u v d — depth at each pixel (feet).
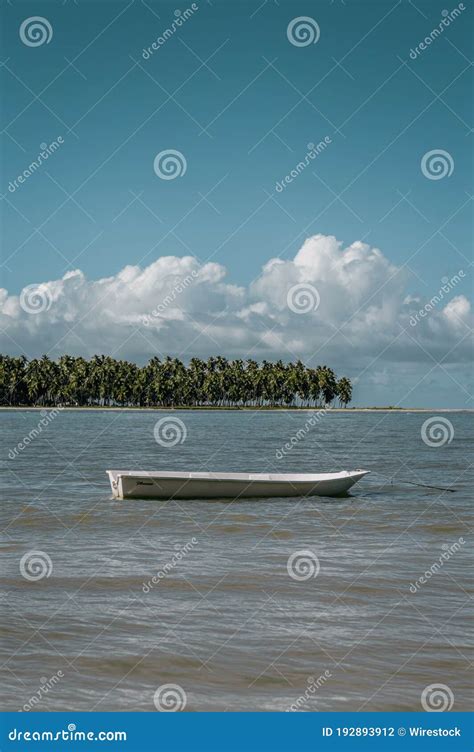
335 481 119.44
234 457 217.15
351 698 42.27
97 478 147.95
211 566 71.31
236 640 50.34
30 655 47.44
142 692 42.70
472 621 54.54
